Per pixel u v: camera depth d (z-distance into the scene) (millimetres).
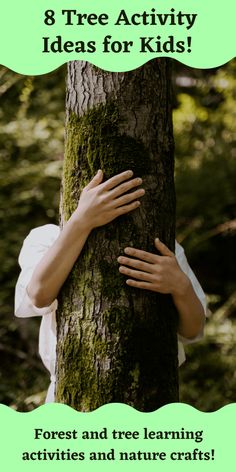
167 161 2055
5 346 4758
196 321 2117
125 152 1980
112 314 1956
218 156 5480
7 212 5129
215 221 5379
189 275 2408
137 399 1945
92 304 1971
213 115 5645
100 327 1962
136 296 1969
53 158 5383
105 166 1981
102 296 1962
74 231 1957
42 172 5254
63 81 5348
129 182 1946
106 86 2010
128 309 1959
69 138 2070
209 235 5305
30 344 4859
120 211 1945
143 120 2006
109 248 1964
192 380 4840
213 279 5625
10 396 4523
